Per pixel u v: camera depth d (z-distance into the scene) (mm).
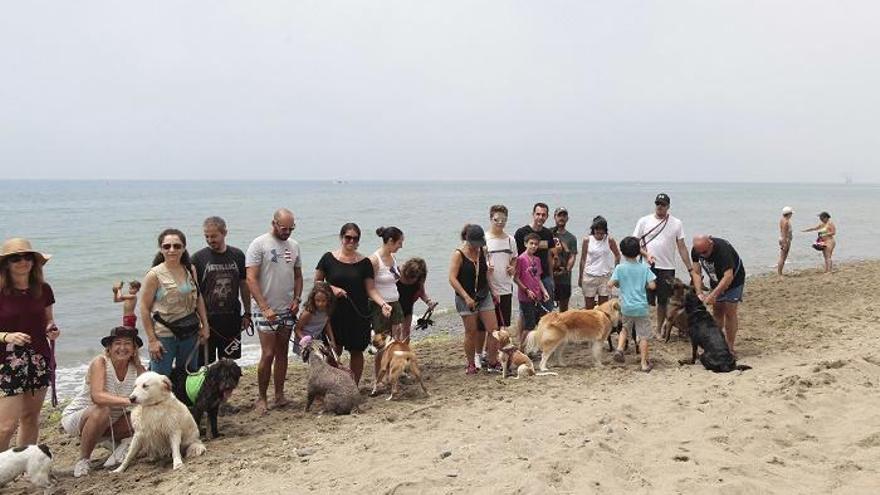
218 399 6227
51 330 5855
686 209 68812
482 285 8234
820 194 142875
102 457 6355
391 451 5473
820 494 4465
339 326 7410
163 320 6250
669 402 6633
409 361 7414
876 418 5867
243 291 7254
